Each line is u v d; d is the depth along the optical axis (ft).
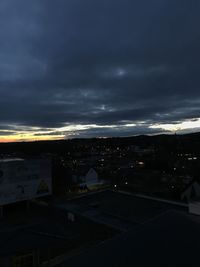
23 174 84.38
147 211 69.21
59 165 125.59
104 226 60.39
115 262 12.95
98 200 83.97
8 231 60.85
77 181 147.13
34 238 55.77
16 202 81.30
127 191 94.43
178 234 14.61
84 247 49.19
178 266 11.91
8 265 45.11
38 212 76.69
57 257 45.27
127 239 15.02
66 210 75.10
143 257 12.93
